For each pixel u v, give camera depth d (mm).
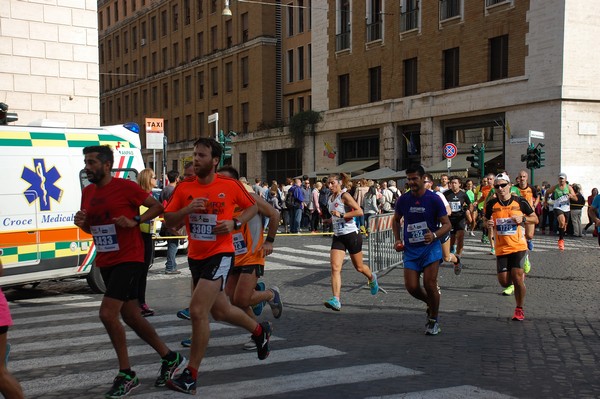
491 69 27281
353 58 34969
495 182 8477
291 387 5258
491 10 26859
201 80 52375
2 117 12219
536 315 8594
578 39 24266
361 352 6531
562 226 17156
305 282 11984
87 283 12016
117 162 11508
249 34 45719
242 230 6531
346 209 9062
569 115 24328
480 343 6945
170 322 8305
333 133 36812
